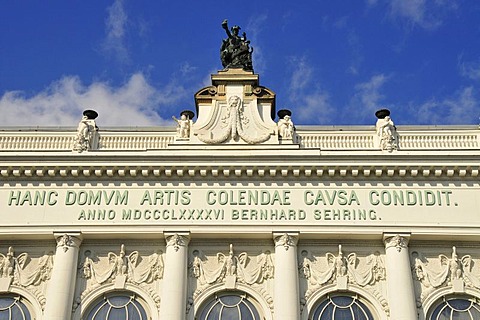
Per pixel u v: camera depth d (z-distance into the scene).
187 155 42.28
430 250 41.53
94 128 44.72
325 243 41.66
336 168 42.22
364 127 44.91
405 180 42.44
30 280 40.97
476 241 41.41
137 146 44.66
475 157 41.97
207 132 44.38
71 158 42.38
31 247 41.94
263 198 42.06
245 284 40.72
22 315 40.38
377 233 41.03
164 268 40.78
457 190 42.16
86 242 41.91
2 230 41.22
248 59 48.28
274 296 40.06
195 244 41.78
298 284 40.34
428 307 39.94
